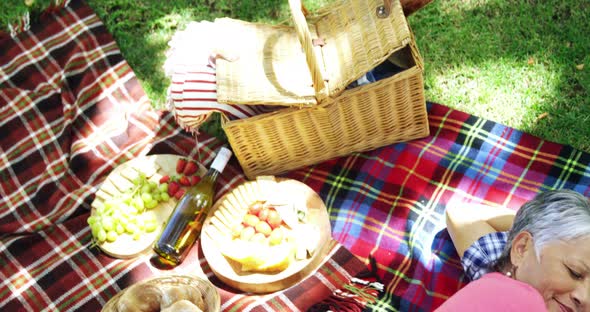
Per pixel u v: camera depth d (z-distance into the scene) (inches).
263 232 74.5
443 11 91.2
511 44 87.4
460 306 51.0
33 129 87.6
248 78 73.2
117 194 79.8
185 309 62.9
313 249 72.9
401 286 72.3
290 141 78.6
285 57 75.4
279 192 76.7
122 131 86.5
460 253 68.9
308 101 71.8
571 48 85.4
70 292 75.3
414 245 74.2
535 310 49.9
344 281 72.7
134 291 65.6
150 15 97.1
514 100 83.7
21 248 78.5
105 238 76.5
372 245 75.6
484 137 80.3
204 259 76.8
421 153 80.3
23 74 92.6
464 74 86.7
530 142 79.1
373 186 79.4
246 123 74.5
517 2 89.8
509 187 77.2
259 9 96.0
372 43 71.7
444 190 78.0
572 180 76.2
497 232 65.9
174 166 82.4
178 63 75.3
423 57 88.8
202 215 76.1
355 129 78.9
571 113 81.3
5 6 98.0
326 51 75.6
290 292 72.4
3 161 85.7
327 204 79.7
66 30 95.0
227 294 73.5
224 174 83.0
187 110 75.2
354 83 75.9
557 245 52.7
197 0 97.5
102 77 90.6
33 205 82.0
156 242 74.8
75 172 83.7
